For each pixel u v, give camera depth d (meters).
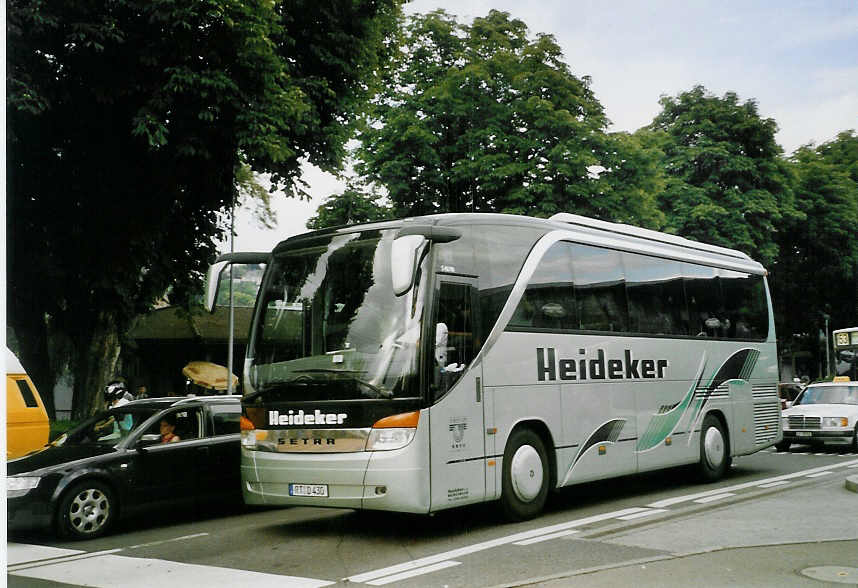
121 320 18.84
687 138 37.44
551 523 9.52
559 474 10.22
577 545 8.07
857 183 42.56
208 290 9.52
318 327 8.99
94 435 10.86
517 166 25.95
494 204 27.61
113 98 15.39
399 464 8.20
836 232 39.72
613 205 26.81
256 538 9.27
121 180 17.39
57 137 16.67
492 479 9.15
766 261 36.09
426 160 26.80
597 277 11.43
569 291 10.83
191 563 7.93
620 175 27.80
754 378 14.98
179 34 14.76
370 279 8.91
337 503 8.41
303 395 8.73
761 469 15.65
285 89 16.12
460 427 8.79
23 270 17.58
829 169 40.97
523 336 9.89
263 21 14.86
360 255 9.10
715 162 35.97
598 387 11.06
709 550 7.60
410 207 27.66
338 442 8.47
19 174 16.94
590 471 10.74
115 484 9.96
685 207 34.28
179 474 10.57
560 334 10.51
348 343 8.72
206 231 19.80
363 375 8.47
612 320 11.58
